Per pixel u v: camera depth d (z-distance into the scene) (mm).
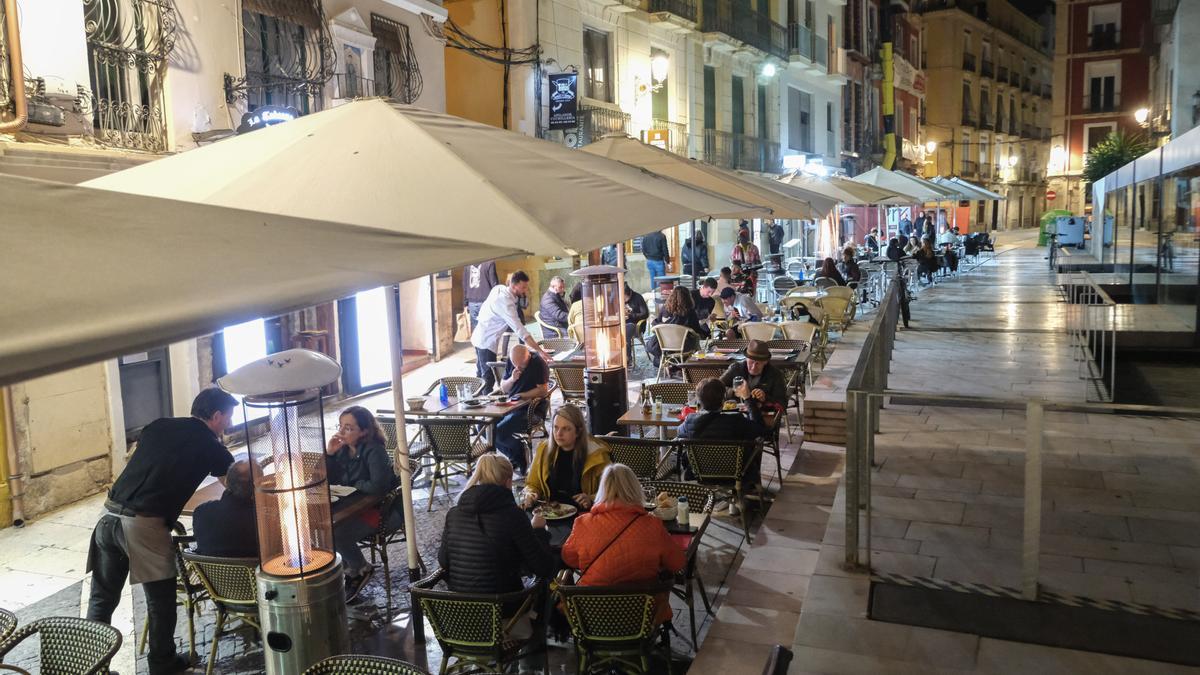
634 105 24000
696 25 26812
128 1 9781
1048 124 79125
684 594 5203
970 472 6512
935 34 57688
